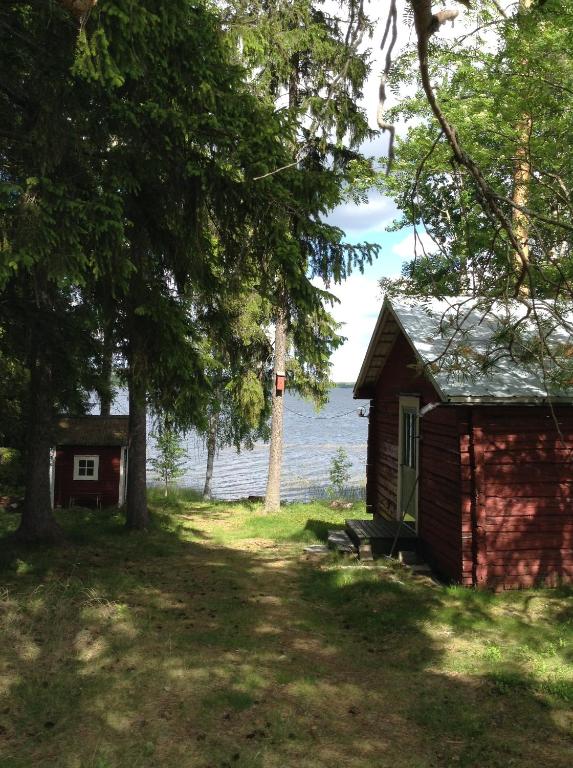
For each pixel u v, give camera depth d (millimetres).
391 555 10539
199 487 33719
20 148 7113
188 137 7492
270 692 5418
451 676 5848
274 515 17938
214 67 7754
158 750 4422
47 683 5410
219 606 7977
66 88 6852
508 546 8633
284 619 7547
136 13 6184
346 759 4391
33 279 7809
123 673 5660
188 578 9508
